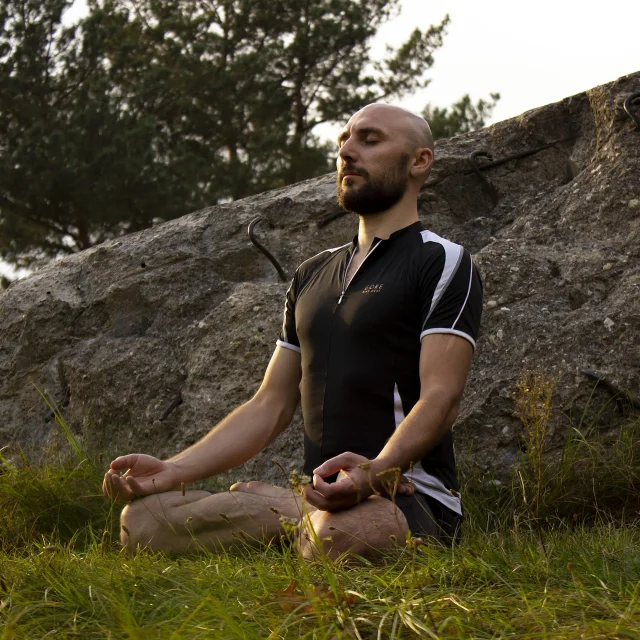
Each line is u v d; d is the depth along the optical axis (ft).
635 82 14.71
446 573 6.89
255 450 10.33
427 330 9.32
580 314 13.16
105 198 53.36
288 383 10.71
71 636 6.02
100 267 18.22
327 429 9.62
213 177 59.36
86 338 17.67
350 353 9.61
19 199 53.57
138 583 6.99
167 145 59.57
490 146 16.22
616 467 11.51
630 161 14.25
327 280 10.25
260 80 64.28
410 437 8.67
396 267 9.75
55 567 7.41
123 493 9.45
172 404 15.64
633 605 5.86
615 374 12.43
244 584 6.87
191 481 9.86
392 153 10.16
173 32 67.00
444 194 16.05
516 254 14.11
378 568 7.45
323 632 5.54
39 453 16.80
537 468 11.32
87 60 58.90
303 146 62.85
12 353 18.21
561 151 15.80
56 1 57.62
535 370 12.83
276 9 66.90
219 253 17.08
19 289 18.93
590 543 8.36
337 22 65.26
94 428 16.35
